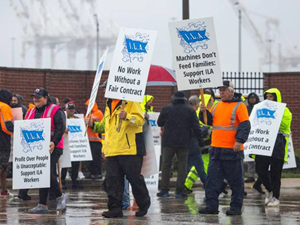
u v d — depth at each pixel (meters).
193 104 35.19
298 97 53.12
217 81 25.27
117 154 23.22
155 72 44.88
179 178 32.50
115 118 23.39
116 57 23.58
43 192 25.69
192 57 25.45
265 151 28.09
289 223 22.70
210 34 25.28
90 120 24.98
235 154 24.42
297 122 53.03
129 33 23.67
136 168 23.41
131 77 23.38
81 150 38.16
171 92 52.44
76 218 23.66
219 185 24.92
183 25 25.48
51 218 23.70
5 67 50.50
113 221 22.69
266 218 23.98
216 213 24.94
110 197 23.78
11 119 32.84
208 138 34.47
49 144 25.42
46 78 51.56
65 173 38.31
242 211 26.23
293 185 39.53
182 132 32.62
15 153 25.55
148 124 24.22
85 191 36.78
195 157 34.38
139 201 24.02
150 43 23.56
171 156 32.84
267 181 28.80
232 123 24.39
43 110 26.02
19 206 28.34
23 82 51.16
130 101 23.44
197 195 34.22
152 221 22.69
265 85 53.75
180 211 26.05
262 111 28.47
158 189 38.16
